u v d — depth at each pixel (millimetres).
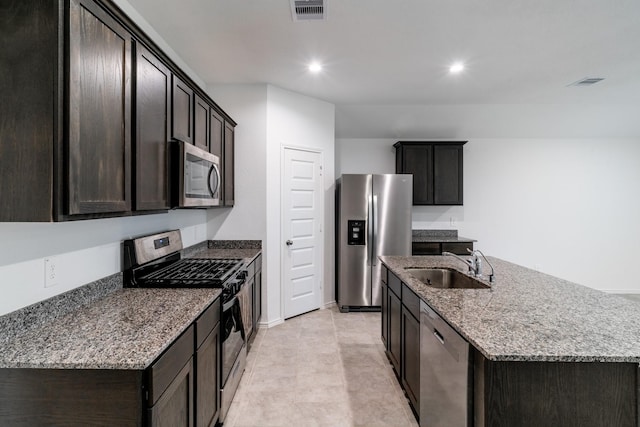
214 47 2656
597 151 5129
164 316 1468
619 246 5160
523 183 5141
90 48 1245
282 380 2482
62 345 1168
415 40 2529
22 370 1062
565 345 1133
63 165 1123
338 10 2133
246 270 2627
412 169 4805
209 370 1707
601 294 1796
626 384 1107
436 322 1587
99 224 1773
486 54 2770
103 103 1326
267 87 3486
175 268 2363
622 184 5141
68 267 1548
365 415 2082
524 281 2102
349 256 4094
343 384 2436
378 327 3557
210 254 3127
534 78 3309
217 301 1854
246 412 2104
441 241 4480
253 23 2299
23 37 1106
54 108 1102
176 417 1292
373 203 4105
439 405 1532
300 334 3348
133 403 1062
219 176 2695
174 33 2439
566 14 2174
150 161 1712
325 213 4156
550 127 4812
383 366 2707
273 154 3562
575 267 5160
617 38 2498
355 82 3434
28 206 1111
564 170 5141
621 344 1144
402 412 2113
